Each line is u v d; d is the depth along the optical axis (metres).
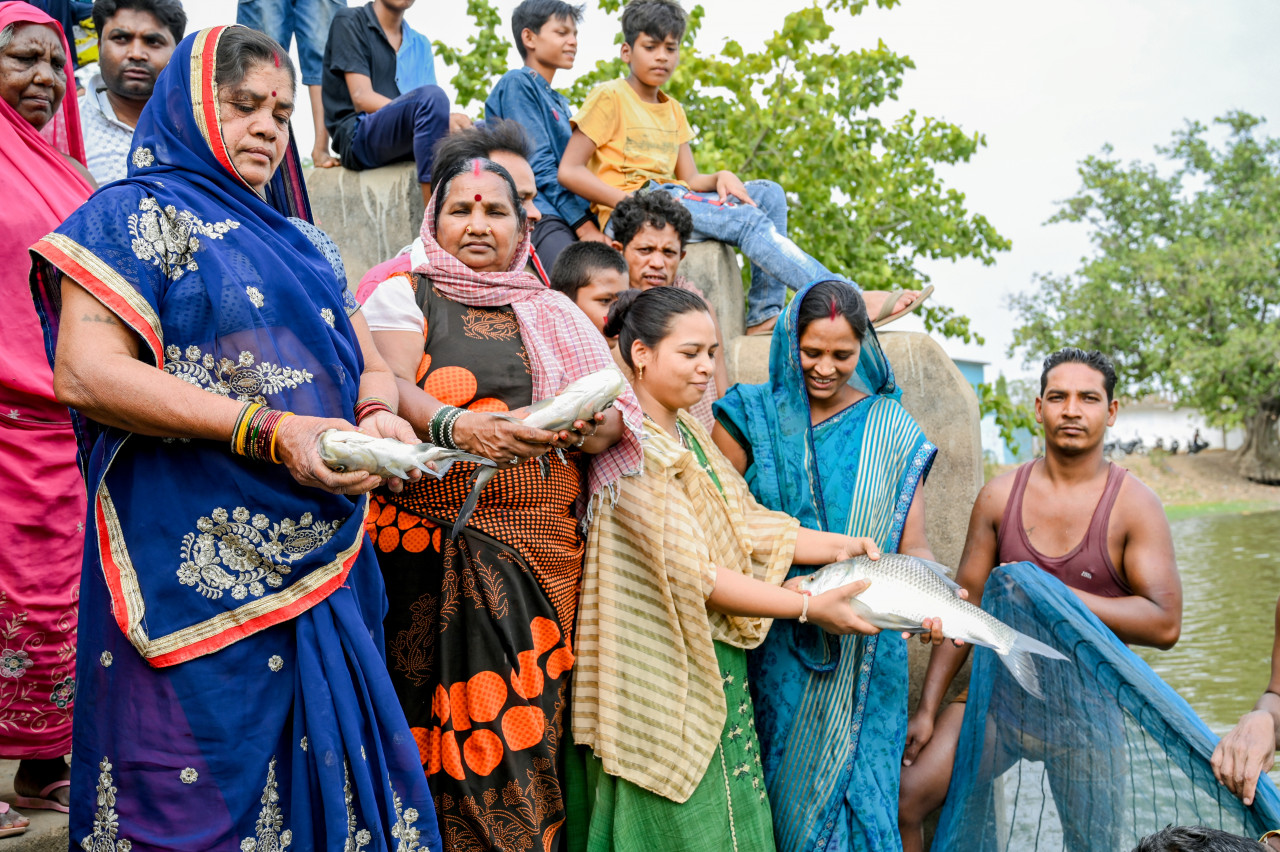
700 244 4.68
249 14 5.62
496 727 2.51
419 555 2.59
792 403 3.36
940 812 3.73
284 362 2.08
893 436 3.35
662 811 2.70
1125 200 34.97
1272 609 12.95
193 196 2.07
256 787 2.00
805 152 8.77
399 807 2.11
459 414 2.35
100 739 2.00
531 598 2.62
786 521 3.12
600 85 4.93
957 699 3.68
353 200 5.22
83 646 2.05
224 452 2.02
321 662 2.07
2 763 3.21
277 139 2.19
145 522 2.00
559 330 2.75
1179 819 2.97
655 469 2.83
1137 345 33.62
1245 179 36.03
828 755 3.09
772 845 2.92
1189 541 23.17
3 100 2.93
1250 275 32.03
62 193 2.98
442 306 2.74
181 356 2.02
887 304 4.41
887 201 10.03
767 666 3.21
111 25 3.92
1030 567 3.34
